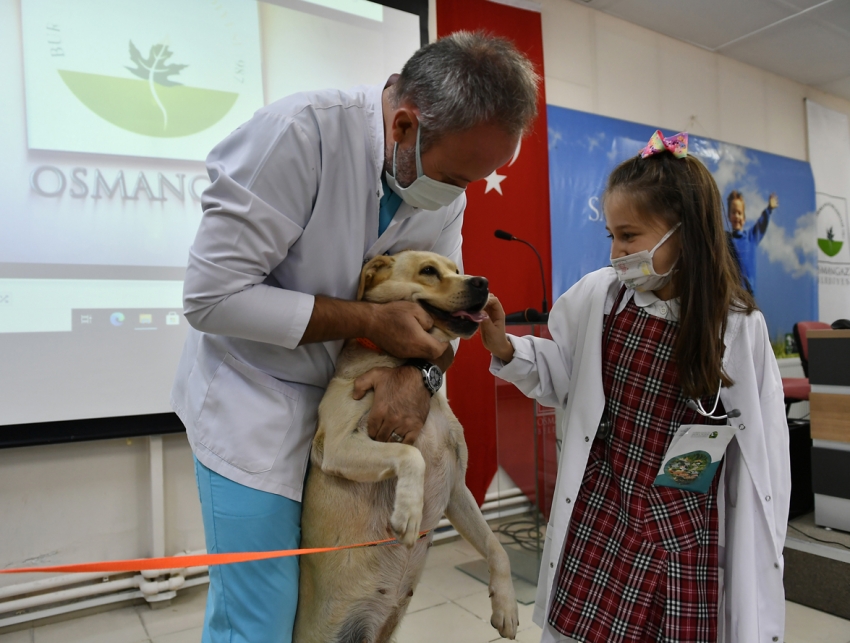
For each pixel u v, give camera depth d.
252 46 2.78
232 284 1.03
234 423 1.14
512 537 2.94
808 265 5.62
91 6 2.43
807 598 2.59
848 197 6.08
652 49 4.62
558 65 4.09
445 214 1.42
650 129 4.54
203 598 2.67
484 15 3.61
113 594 2.55
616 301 1.32
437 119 1.03
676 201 1.17
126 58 2.50
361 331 1.12
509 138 1.06
